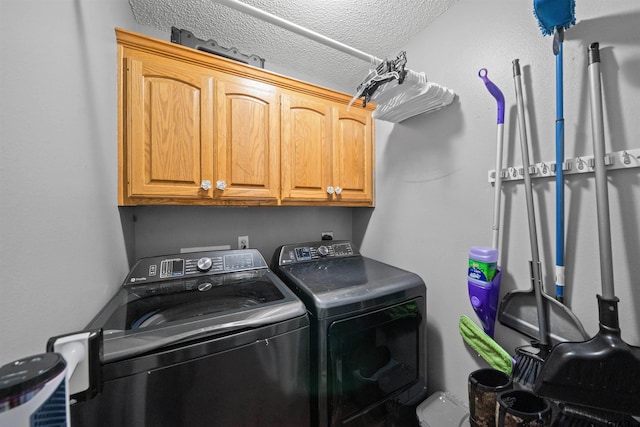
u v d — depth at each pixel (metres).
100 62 0.90
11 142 0.48
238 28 1.48
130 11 1.29
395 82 1.21
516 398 0.90
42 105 0.57
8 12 0.48
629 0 0.82
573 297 0.95
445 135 1.42
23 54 0.52
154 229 1.49
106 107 0.95
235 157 1.34
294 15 1.39
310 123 1.60
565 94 0.96
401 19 1.44
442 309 1.44
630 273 0.83
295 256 1.65
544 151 1.03
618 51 0.84
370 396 1.15
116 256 1.07
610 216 0.86
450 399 1.34
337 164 1.71
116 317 0.86
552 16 0.89
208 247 1.65
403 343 1.26
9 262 0.47
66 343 0.47
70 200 0.69
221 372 0.80
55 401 0.31
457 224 1.37
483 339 1.11
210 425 0.78
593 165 0.88
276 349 0.91
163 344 0.72
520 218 1.12
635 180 0.82
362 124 1.84
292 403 0.94
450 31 1.38
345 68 1.89
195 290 1.17
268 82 1.45
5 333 0.46
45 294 0.57
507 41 1.14
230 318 0.85
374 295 1.15
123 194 1.09
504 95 1.15
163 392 0.72
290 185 1.52
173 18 1.39
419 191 1.58
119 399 0.67
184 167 1.21
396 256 1.75
